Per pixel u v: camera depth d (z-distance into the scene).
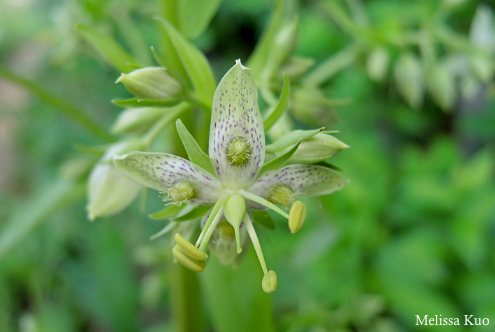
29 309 0.25
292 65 0.13
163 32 0.12
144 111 0.13
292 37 0.13
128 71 0.12
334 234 0.16
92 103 0.31
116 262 0.24
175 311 0.14
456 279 0.24
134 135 0.13
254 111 0.10
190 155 0.11
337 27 0.31
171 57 0.12
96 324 0.26
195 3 0.12
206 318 0.21
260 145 0.11
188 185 0.11
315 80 0.15
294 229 0.10
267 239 0.11
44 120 0.29
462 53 0.17
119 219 0.26
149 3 0.16
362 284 0.23
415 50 0.17
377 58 0.15
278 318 0.21
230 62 0.38
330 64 0.15
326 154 0.11
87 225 0.25
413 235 0.25
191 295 0.14
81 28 0.12
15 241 0.14
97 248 0.24
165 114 0.12
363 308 0.18
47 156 0.29
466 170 0.26
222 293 0.13
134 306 0.24
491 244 0.25
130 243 0.26
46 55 0.32
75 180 0.14
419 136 0.38
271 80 0.13
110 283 0.24
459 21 0.27
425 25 0.15
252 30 0.39
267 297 0.13
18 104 0.35
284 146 0.11
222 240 0.11
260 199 0.11
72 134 0.28
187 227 0.11
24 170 0.33
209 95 0.12
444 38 0.15
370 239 0.24
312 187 0.11
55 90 0.30
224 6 0.36
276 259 0.22
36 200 0.14
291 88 0.13
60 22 0.15
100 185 0.12
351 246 0.23
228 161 0.11
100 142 0.28
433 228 0.25
